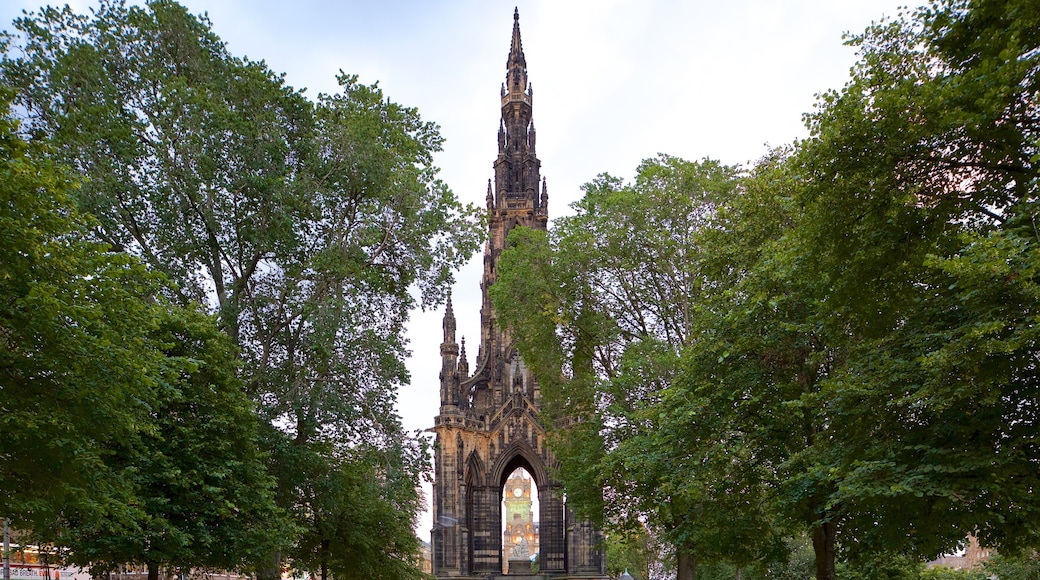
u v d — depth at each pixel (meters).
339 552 64.38
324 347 44.09
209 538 37.78
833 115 26.62
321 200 48.19
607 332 56.00
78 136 41.47
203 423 39.78
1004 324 22.47
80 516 34.78
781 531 46.44
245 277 48.09
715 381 37.06
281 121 49.03
